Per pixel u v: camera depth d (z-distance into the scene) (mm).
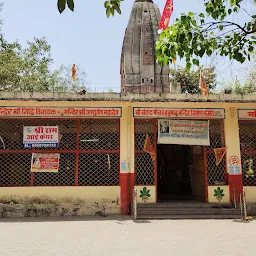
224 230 7754
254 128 11141
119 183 10336
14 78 22266
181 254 5645
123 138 10562
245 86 19016
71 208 10031
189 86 25266
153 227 8117
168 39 4457
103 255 5602
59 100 10188
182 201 11055
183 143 10734
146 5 25016
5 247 6141
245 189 10555
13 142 10508
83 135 10727
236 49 4473
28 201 9945
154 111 10633
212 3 4348
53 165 10352
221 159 10758
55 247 6133
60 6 2205
